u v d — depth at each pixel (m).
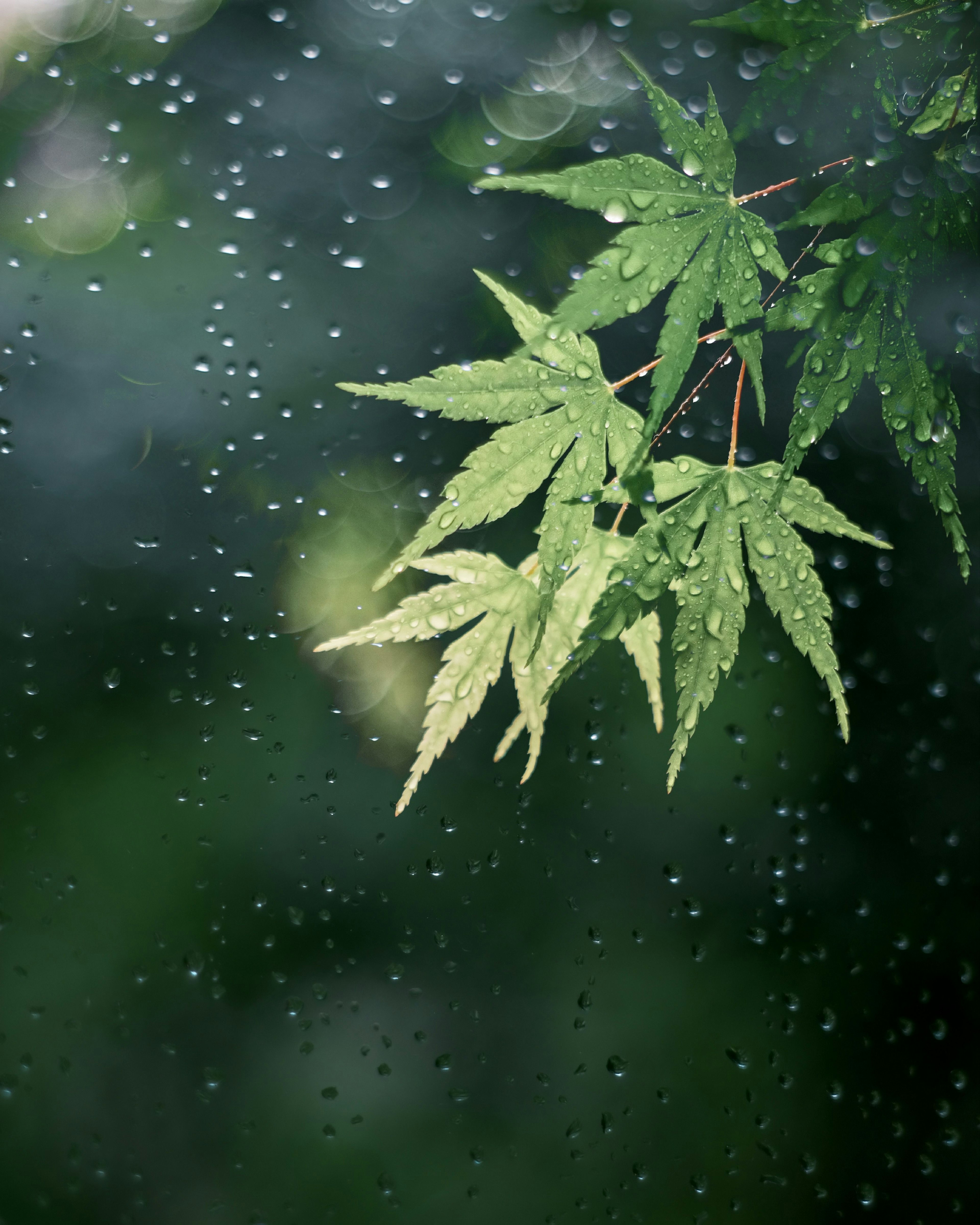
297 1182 1.24
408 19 1.89
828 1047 1.29
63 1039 1.30
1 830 1.47
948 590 1.46
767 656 1.39
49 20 1.88
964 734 1.44
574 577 1.12
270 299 1.77
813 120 1.09
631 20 1.66
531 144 1.78
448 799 1.52
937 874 1.37
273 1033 1.33
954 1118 1.23
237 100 1.90
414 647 1.59
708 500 1.10
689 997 1.34
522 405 1.10
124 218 1.81
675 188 1.09
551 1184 1.24
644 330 1.48
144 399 1.73
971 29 1.09
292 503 1.67
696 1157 1.24
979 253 1.09
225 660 1.61
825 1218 1.23
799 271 1.17
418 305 1.74
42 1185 1.24
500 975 1.38
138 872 1.46
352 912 1.44
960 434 1.29
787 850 1.42
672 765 1.09
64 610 1.64
